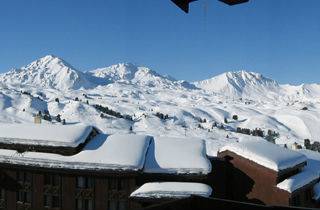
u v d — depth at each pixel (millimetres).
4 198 59438
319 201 62875
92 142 60375
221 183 61719
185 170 55031
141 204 53500
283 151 64312
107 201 55562
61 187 56906
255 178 59281
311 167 67188
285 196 56125
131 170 54031
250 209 7047
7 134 60188
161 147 60125
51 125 62844
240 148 60906
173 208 7043
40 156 57219
